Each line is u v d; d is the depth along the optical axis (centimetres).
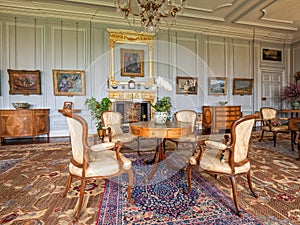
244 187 196
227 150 160
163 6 341
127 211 155
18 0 427
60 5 449
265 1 433
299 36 634
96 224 138
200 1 442
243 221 141
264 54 647
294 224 138
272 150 339
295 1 433
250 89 630
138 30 518
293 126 308
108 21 503
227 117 536
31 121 418
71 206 161
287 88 630
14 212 153
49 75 475
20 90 454
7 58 450
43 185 201
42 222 140
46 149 349
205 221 141
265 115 436
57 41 478
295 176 224
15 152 329
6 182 208
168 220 143
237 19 529
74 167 159
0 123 396
